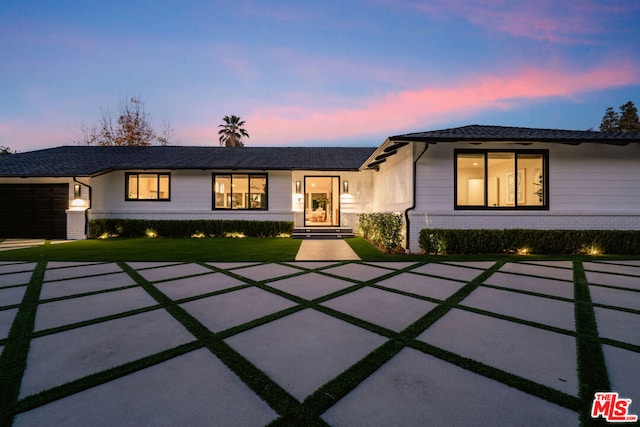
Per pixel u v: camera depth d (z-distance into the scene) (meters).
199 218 12.53
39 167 11.72
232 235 12.23
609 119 35.38
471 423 1.48
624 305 3.43
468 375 1.95
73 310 3.26
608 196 7.83
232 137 33.03
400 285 4.37
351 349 2.33
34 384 1.83
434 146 7.79
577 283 4.46
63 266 5.74
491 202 8.60
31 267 5.64
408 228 7.71
